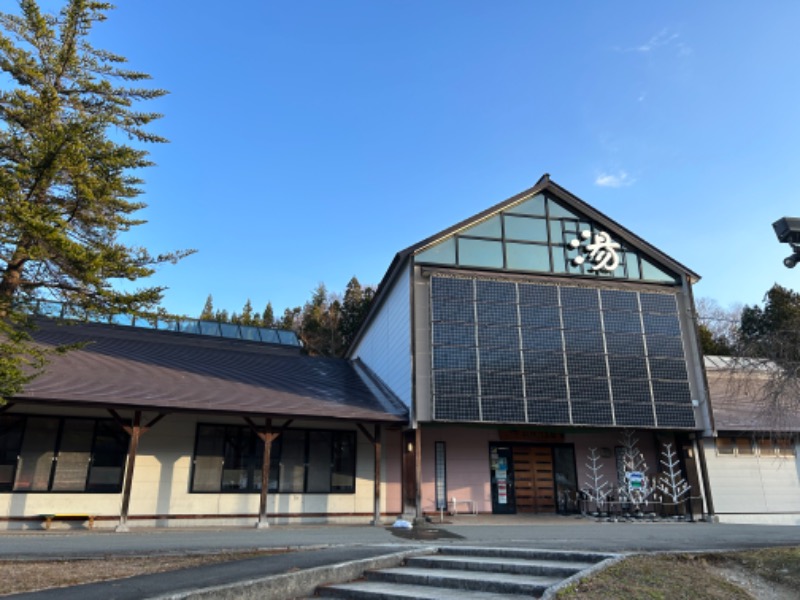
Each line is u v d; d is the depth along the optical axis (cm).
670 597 569
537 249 1697
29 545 861
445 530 1204
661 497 1695
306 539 1016
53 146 823
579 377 1566
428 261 1608
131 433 1259
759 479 1781
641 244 1761
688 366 1689
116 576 662
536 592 597
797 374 962
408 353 1543
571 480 1756
